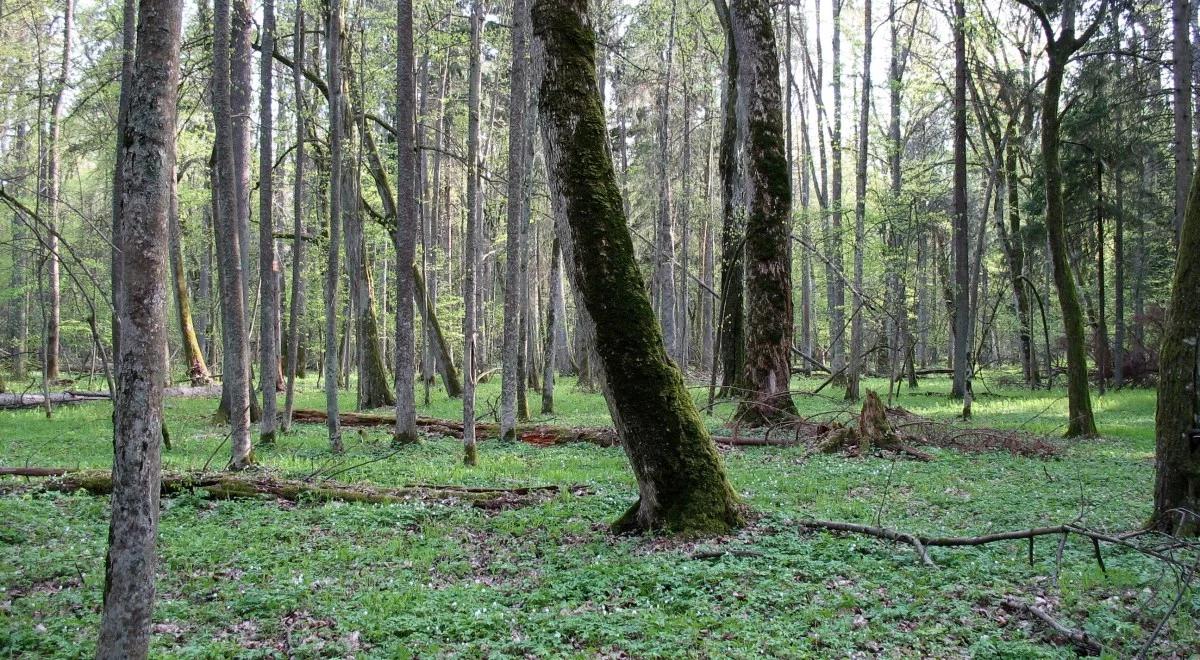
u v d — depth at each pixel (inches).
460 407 948.6
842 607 236.8
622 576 262.8
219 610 244.2
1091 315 1280.8
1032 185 1103.0
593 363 321.7
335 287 572.7
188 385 1128.2
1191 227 303.1
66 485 395.5
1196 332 301.4
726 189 787.4
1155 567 272.5
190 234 1397.6
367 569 286.0
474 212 542.3
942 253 1226.0
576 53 314.0
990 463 509.0
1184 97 541.3
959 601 239.9
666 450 317.7
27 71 976.3
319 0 745.0
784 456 547.5
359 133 747.4
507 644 211.0
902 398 1043.9
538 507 377.7
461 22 903.7
